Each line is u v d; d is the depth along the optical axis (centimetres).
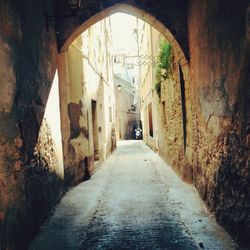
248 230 268
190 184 561
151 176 712
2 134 270
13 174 292
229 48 305
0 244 248
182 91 599
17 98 315
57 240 333
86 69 749
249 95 261
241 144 284
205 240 312
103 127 1062
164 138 923
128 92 2750
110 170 837
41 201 384
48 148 432
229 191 321
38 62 401
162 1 541
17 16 328
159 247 310
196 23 457
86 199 496
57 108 494
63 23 530
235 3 282
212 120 388
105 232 358
